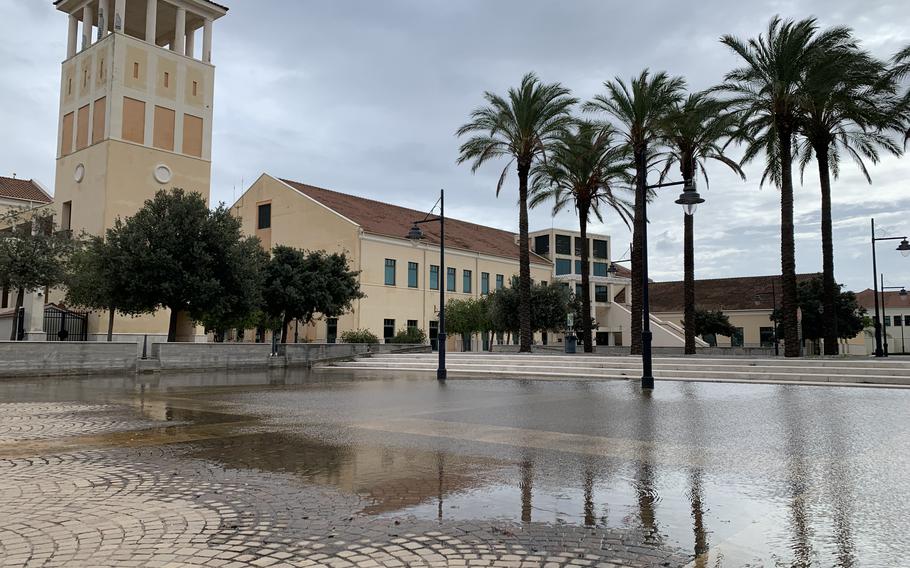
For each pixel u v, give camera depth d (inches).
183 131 1658.5
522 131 1250.0
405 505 223.3
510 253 2437.3
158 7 1708.9
